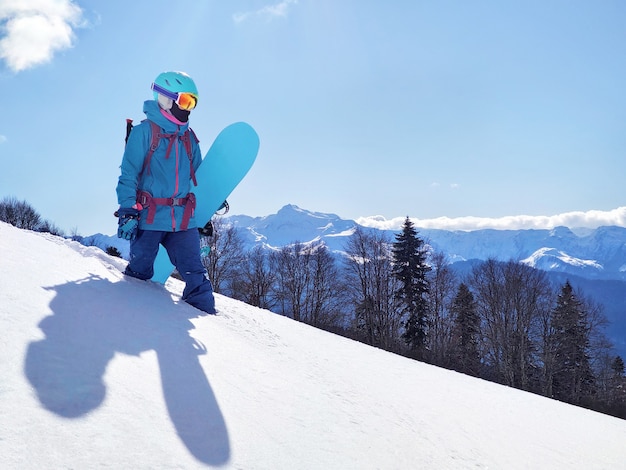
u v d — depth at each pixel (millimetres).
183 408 1464
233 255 31406
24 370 1284
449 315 31750
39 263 2451
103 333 1790
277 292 33219
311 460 1483
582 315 29562
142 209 3008
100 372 1453
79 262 2939
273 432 1573
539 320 28906
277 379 2166
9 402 1110
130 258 3168
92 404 1258
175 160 3041
